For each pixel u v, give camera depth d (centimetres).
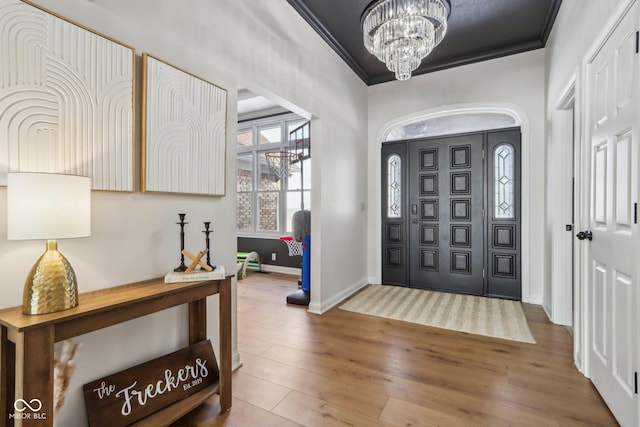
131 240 160
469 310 334
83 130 138
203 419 162
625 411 149
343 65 382
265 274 534
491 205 384
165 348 177
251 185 598
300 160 496
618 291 158
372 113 455
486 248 387
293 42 284
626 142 150
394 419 162
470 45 359
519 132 369
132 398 148
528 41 350
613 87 165
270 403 176
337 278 368
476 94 388
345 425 157
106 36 146
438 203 416
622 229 155
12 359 116
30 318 107
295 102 287
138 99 161
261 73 245
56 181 111
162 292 142
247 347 247
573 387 189
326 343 254
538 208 355
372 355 233
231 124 219
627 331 149
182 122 181
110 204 151
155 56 168
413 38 242
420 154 426
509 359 225
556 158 292
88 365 143
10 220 107
